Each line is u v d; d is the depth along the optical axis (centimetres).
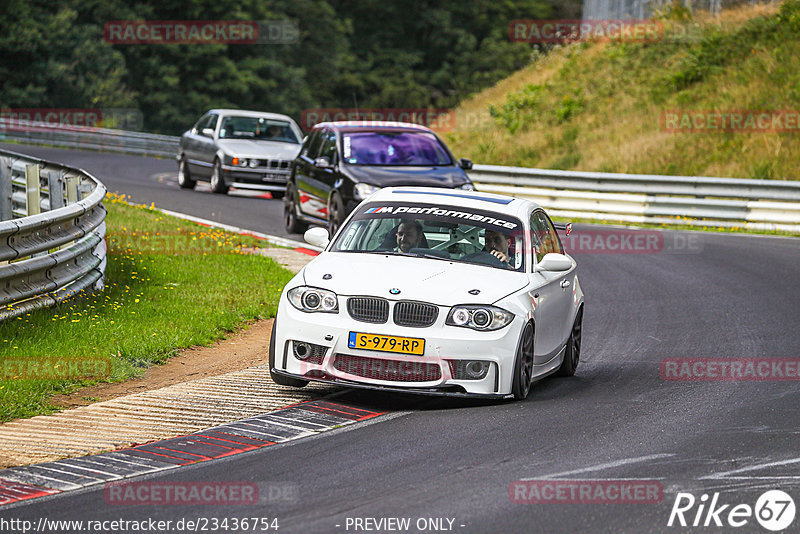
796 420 2961
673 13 15038
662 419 2959
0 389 2977
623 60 14462
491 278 3198
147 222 6738
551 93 14612
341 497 2222
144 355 3562
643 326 4588
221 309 4388
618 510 2164
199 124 10012
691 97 12438
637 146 11488
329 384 3347
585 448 2633
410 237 3394
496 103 15450
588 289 5609
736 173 10269
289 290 3177
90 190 5272
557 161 12256
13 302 3728
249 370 3525
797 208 8312
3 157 6222
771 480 2389
